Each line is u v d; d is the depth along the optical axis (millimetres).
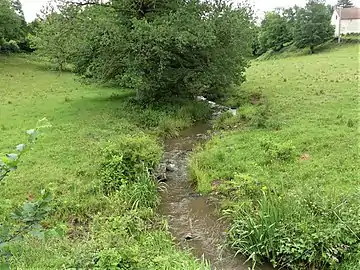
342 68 26328
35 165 9750
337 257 5469
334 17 58094
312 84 20609
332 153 9570
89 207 7543
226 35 16344
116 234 6262
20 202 7629
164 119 14602
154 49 15047
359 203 6285
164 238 6504
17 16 38281
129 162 8836
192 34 15125
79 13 16438
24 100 19438
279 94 18703
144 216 7336
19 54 40438
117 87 23422
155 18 16312
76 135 12430
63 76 29109
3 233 2422
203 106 16922
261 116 13617
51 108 17188
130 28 16375
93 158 10133
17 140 12008
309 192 6688
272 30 53344
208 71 16672
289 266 5652
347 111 13852
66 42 16438
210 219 7453
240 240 6215
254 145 10836
